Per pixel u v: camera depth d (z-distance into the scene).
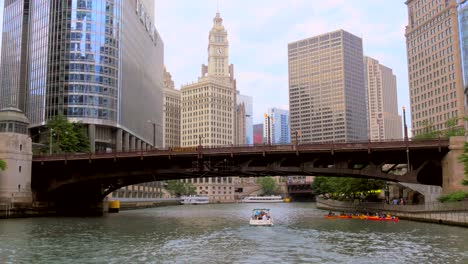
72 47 152.88
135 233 59.97
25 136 86.25
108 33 157.50
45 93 153.50
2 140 83.31
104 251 43.25
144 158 80.69
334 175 80.12
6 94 177.75
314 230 64.06
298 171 76.56
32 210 87.31
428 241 48.91
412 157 74.19
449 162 69.81
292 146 73.62
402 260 37.66
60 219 83.88
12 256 40.03
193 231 63.44
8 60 180.62
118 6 162.00
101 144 153.38
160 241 51.28
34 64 162.00
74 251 43.16
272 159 77.25
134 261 37.84
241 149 75.62
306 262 37.25
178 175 91.12
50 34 157.12
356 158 74.69
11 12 184.12
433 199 80.25
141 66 186.62
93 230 63.47
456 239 50.03
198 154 76.75
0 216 81.31
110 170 86.56
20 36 175.25
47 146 106.38
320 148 72.44
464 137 69.06
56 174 90.19
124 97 161.00
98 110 150.50
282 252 42.75
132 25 175.25
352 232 60.56
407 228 64.00
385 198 118.44
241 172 81.44
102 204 109.62
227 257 39.94
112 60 156.88
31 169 87.38
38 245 47.09
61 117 116.62
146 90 194.75
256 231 63.44
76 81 150.62
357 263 36.62
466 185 66.44
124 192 178.50
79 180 88.44
